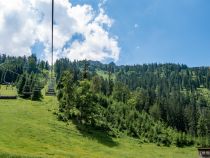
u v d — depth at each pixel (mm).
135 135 161625
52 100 180625
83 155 105875
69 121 149250
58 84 190250
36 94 180375
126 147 140000
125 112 188125
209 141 182375
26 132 117875
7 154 72500
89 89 159125
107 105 190875
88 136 137375
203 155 89625
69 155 99375
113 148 132375
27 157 73438
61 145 116438
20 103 165750
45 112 154375
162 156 139000
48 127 133000
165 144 163625
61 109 159625
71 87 160500
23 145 102375
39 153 94312
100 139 138875
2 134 108938
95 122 156125
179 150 160750
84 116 152500
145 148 147750
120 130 161875
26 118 138875
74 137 131375
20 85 185125
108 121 166875
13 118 132875
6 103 162250
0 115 134625
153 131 170500
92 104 158375
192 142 175875
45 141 115188
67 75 164375
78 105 154875
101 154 116625
